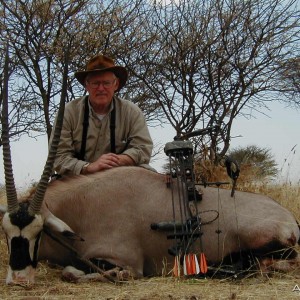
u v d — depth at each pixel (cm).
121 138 388
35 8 567
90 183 348
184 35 657
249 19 662
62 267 354
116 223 339
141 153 383
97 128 384
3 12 573
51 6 576
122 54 627
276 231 341
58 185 352
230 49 666
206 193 354
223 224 346
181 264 332
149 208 343
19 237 305
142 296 281
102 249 334
